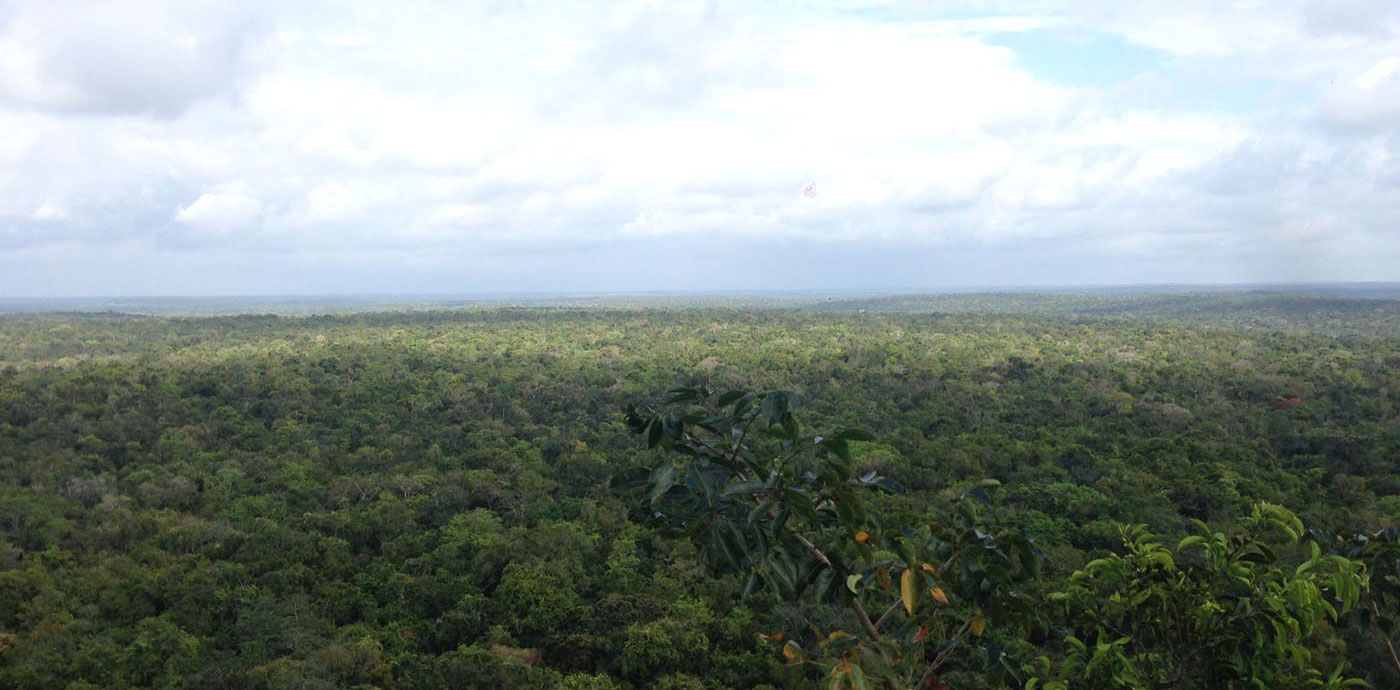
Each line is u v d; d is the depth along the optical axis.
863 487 3.79
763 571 4.12
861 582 4.07
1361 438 45.09
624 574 28.66
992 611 4.00
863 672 3.79
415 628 26.09
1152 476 38.31
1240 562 4.56
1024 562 4.04
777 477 3.77
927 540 4.15
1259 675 4.42
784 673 21.58
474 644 24.64
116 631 24.97
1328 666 15.02
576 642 23.89
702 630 24.19
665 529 3.98
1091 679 4.69
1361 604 4.79
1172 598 4.55
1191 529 31.00
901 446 45.75
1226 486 36.28
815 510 3.72
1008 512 32.94
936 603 4.32
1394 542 4.70
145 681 22.39
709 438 4.04
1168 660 4.70
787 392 3.55
